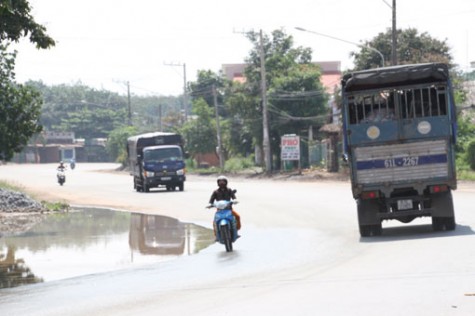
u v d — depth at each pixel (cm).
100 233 4728
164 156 9300
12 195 6962
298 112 13362
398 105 3528
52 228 5181
